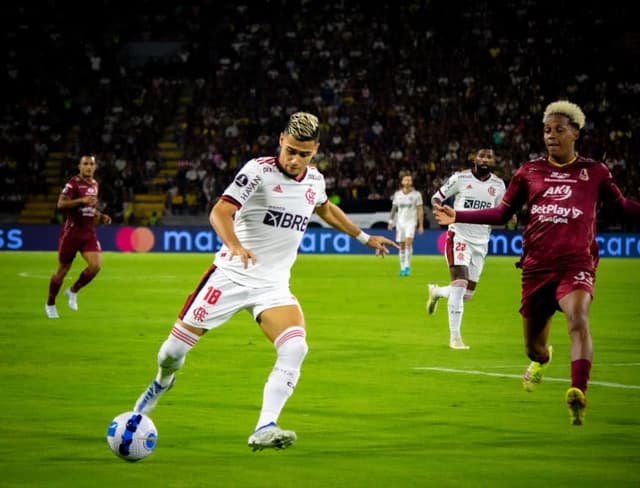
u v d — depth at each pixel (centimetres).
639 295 4722
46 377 2195
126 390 2027
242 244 1491
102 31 11219
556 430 1645
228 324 3303
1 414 1758
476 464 1403
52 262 7069
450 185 2927
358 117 9919
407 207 6034
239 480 1306
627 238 8425
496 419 1741
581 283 1638
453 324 2770
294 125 1454
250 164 1478
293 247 1509
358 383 2141
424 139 9688
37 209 9556
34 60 10731
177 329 1484
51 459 1416
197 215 9300
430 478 1320
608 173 1698
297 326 1441
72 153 9788
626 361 2555
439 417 1759
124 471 1350
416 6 11006
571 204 1672
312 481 1302
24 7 11144
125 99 10312
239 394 1989
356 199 9125
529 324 1761
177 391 2022
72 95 10562
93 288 4866
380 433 1620
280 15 11175
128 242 8856
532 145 9625
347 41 10775
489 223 1770
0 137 9944
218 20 11238
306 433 1619
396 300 4338
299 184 1494
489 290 4994
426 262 7575
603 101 10044
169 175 9869
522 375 2269
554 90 10194
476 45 10581
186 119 10069
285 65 10538
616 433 1623
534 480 1310
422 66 10400
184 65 10725
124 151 9738
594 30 10850
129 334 3031
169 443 1534
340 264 7256
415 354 2633
